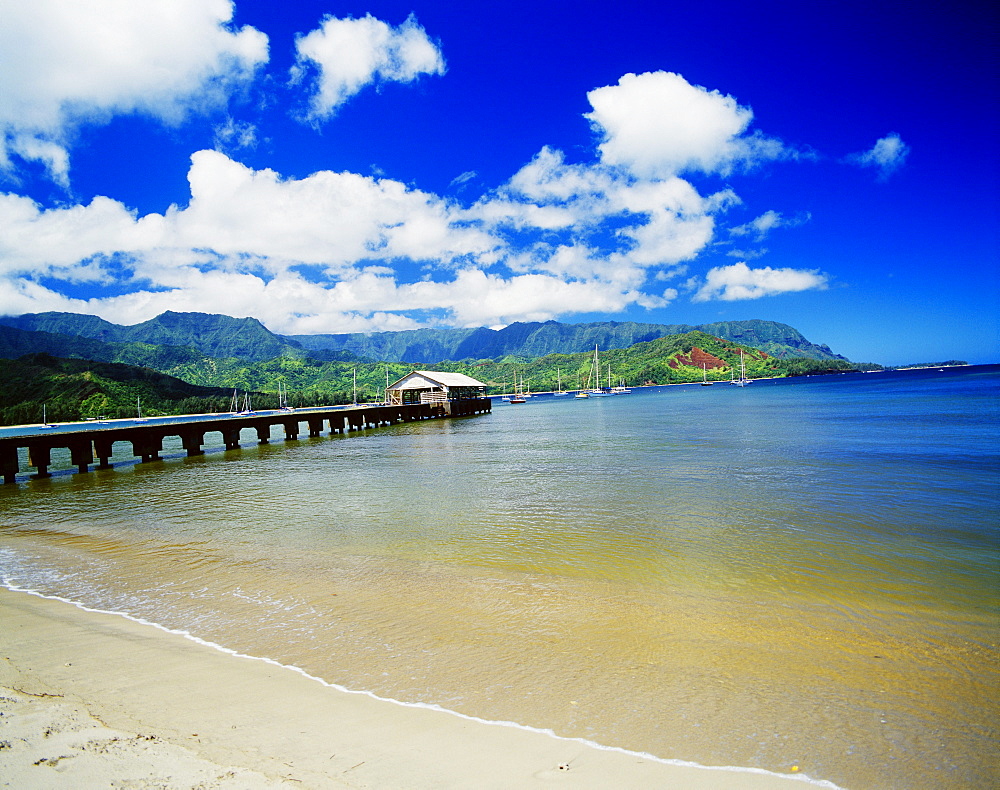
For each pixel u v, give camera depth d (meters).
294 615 9.06
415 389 85.69
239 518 17.56
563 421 66.69
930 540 12.70
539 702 6.17
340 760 5.02
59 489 26.39
